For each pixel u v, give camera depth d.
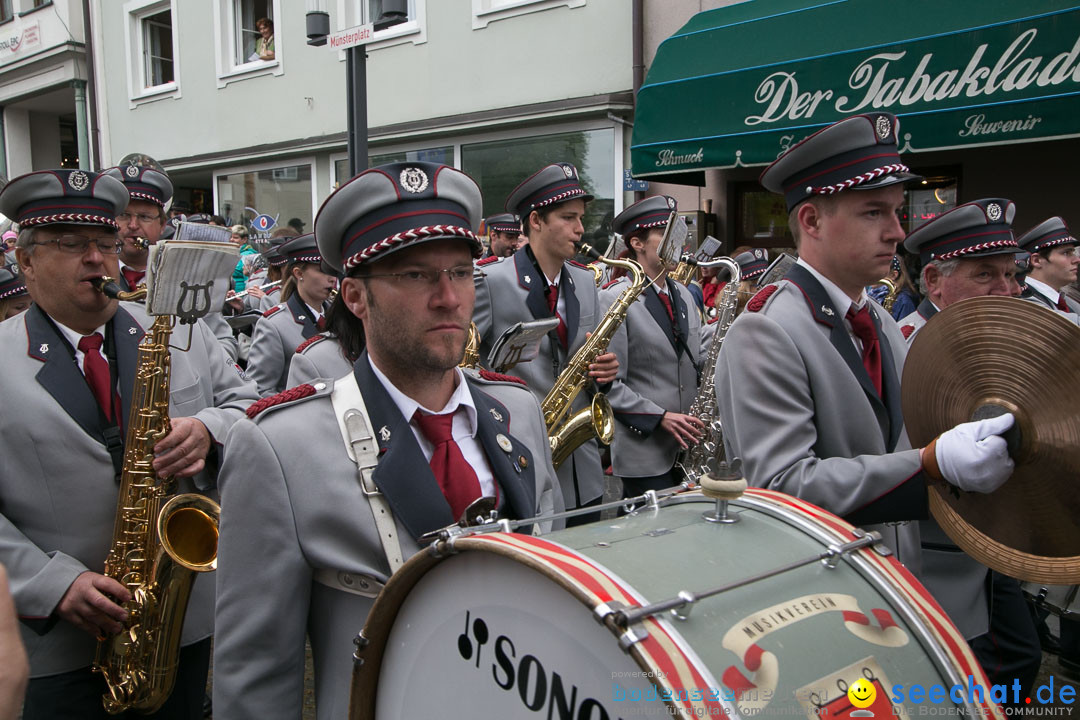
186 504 2.41
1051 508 1.69
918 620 1.27
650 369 4.41
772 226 8.49
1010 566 1.78
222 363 2.97
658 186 9.02
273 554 1.65
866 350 2.31
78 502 2.37
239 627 1.65
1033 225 7.06
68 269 2.41
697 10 8.34
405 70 10.77
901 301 5.93
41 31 15.38
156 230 3.94
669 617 1.08
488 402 1.92
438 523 1.64
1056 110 5.82
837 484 1.93
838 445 2.16
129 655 2.34
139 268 3.94
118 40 14.35
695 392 4.52
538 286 4.06
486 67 10.02
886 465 1.88
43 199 2.36
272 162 12.55
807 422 2.11
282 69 12.06
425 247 1.64
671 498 1.59
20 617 2.22
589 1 9.13
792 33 7.14
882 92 6.58
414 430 1.76
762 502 1.50
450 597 1.33
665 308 4.50
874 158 2.15
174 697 2.57
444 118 10.29
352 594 1.66
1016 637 2.74
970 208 2.92
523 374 4.00
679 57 7.80
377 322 1.68
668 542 1.32
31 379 2.37
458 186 1.72
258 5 12.62
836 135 2.16
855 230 2.19
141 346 2.43
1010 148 7.11
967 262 2.97
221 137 13.06
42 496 2.34
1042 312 1.65
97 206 2.43
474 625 1.29
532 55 9.63
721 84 7.42
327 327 2.33
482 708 1.27
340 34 5.21
